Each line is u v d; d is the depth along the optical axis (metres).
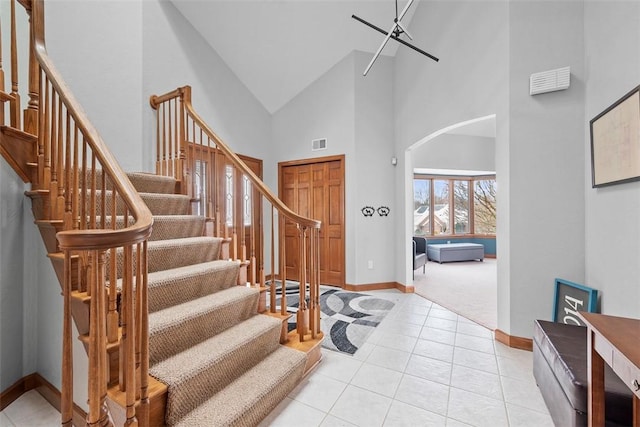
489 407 1.72
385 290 4.33
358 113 4.27
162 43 3.20
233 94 4.13
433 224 7.95
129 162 2.95
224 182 3.17
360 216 4.27
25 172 1.79
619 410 1.22
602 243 2.07
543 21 2.40
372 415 1.66
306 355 1.99
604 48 2.04
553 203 2.37
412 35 3.97
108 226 1.91
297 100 4.72
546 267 2.39
